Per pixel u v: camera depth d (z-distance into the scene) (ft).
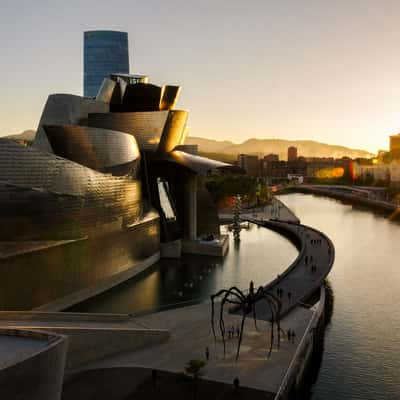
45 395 85.05
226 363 132.05
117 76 329.93
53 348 85.25
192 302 182.39
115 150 241.55
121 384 120.88
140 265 251.80
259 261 282.97
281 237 377.91
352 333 175.42
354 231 427.74
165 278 241.14
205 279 239.71
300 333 154.10
